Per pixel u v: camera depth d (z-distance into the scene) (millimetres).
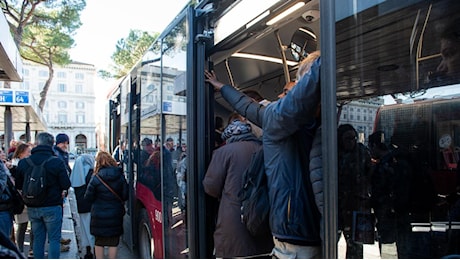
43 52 19984
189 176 2953
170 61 3734
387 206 1695
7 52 6434
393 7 1690
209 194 2852
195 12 3062
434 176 1705
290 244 2045
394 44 1695
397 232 1682
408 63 1691
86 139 85125
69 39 19109
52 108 81750
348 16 1718
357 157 1698
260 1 2455
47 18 17938
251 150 2807
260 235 2420
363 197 1689
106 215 4934
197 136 2982
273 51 3908
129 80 6234
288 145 2123
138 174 5367
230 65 4199
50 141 4969
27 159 4805
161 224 3930
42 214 4727
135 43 21531
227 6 2828
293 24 3266
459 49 1660
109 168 5039
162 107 4047
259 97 3453
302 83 1928
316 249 2033
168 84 3807
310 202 2051
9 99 11273
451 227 1643
